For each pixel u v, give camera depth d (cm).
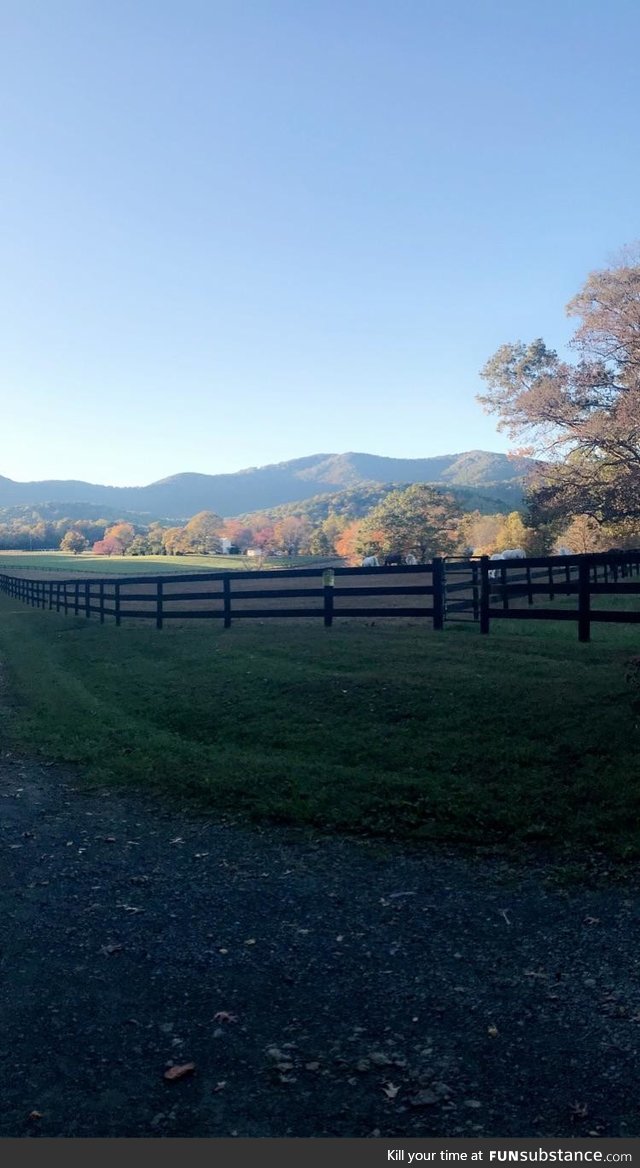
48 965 452
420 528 9250
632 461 3806
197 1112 325
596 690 834
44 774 883
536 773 687
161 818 712
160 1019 393
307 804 690
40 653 1897
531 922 479
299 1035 376
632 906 487
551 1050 355
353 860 588
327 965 441
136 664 1459
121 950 468
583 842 579
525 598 2242
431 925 482
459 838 609
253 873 575
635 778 645
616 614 1084
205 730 958
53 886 570
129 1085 343
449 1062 350
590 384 3934
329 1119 319
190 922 502
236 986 423
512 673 952
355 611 1434
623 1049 353
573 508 3994
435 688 933
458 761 735
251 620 1925
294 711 952
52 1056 365
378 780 716
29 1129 318
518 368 4328
